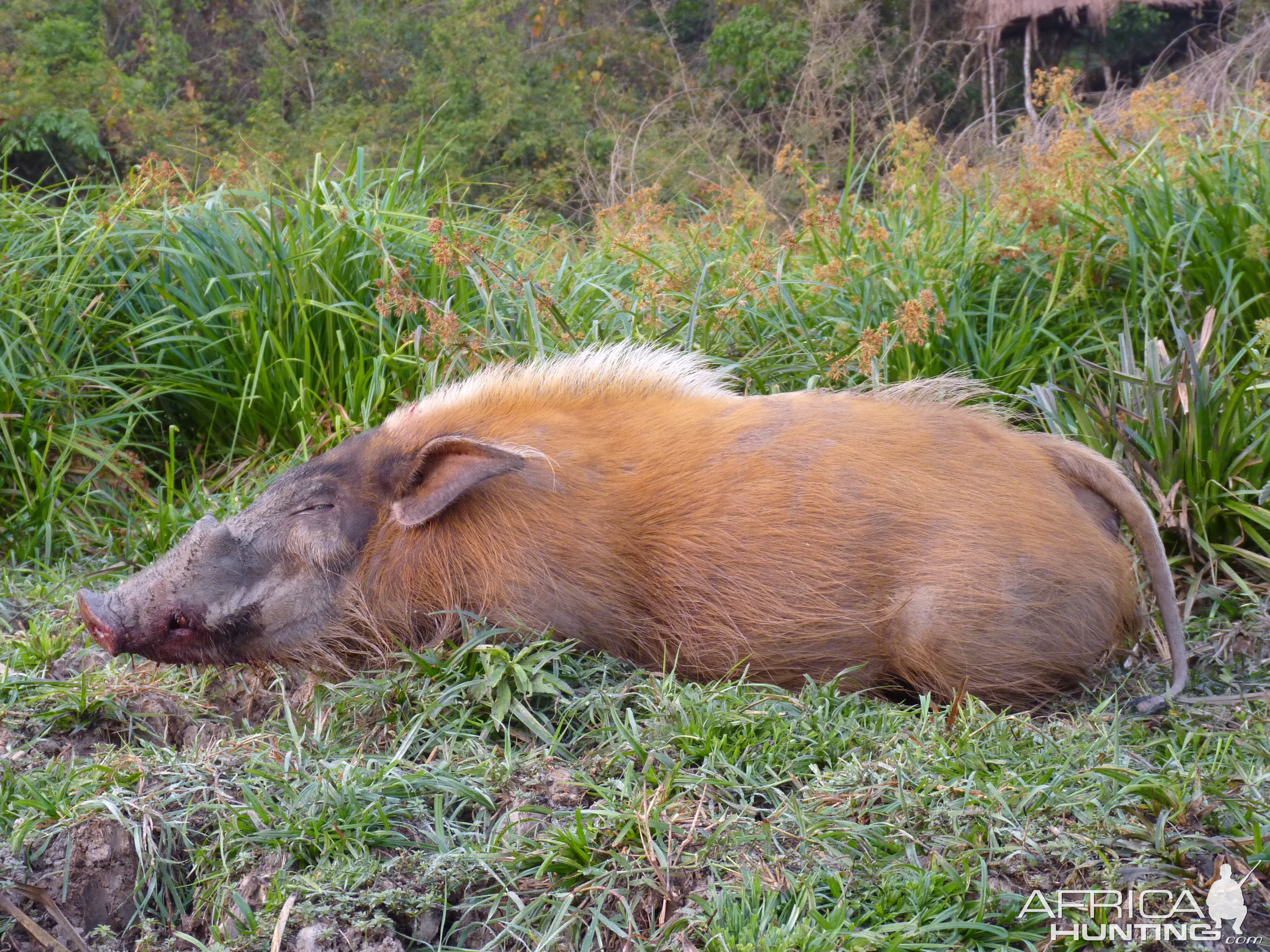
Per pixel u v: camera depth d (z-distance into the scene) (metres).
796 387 3.49
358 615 2.84
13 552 3.28
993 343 3.59
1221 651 3.00
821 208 3.89
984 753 2.60
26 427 3.41
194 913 2.46
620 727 2.60
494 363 3.27
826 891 2.40
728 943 2.32
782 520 2.80
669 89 10.06
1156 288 3.53
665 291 3.58
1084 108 4.47
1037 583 2.79
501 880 2.43
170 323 3.63
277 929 2.37
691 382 2.98
